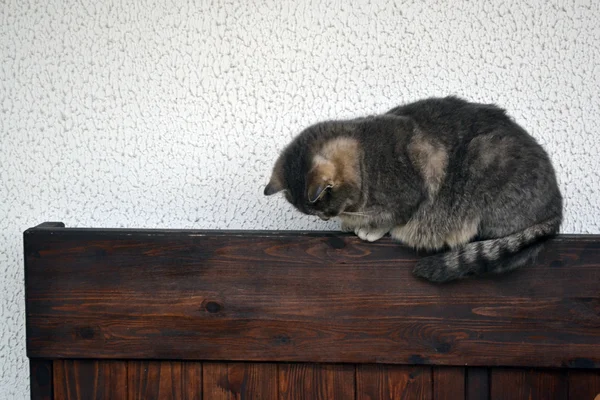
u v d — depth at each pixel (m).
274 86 1.82
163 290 1.64
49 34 1.80
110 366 1.68
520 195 1.57
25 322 1.79
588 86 1.78
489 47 1.79
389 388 1.66
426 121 1.69
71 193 1.85
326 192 1.67
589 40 1.77
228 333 1.64
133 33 1.80
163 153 1.84
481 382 1.64
